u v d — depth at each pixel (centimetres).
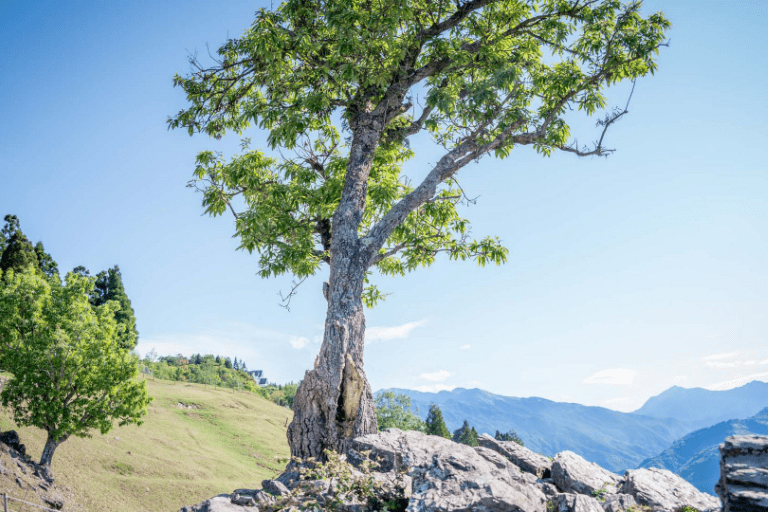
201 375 12506
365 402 1125
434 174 1380
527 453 1118
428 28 1424
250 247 1431
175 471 4409
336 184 1484
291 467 1056
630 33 1409
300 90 1416
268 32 1263
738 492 568
